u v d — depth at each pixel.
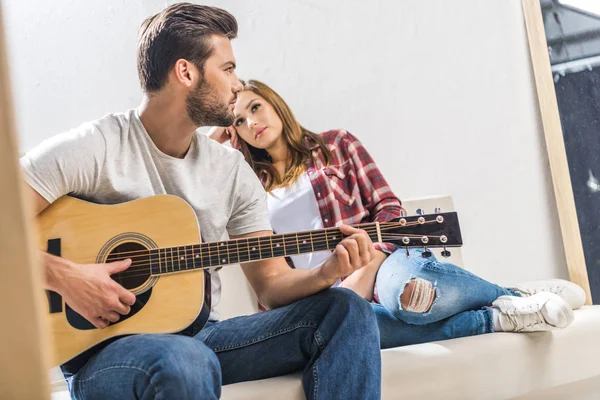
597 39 3.01
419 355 1.63
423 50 2.97
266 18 2.79
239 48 2.75
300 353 1.41
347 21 2.89
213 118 1.62
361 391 1.31
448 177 2.95
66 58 2.56
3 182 0.25
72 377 1.28
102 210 1.50
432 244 1.50
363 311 1.37
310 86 2.81
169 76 1.57
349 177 2.36
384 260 2.07
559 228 3.07
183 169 1.60
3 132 0.25
